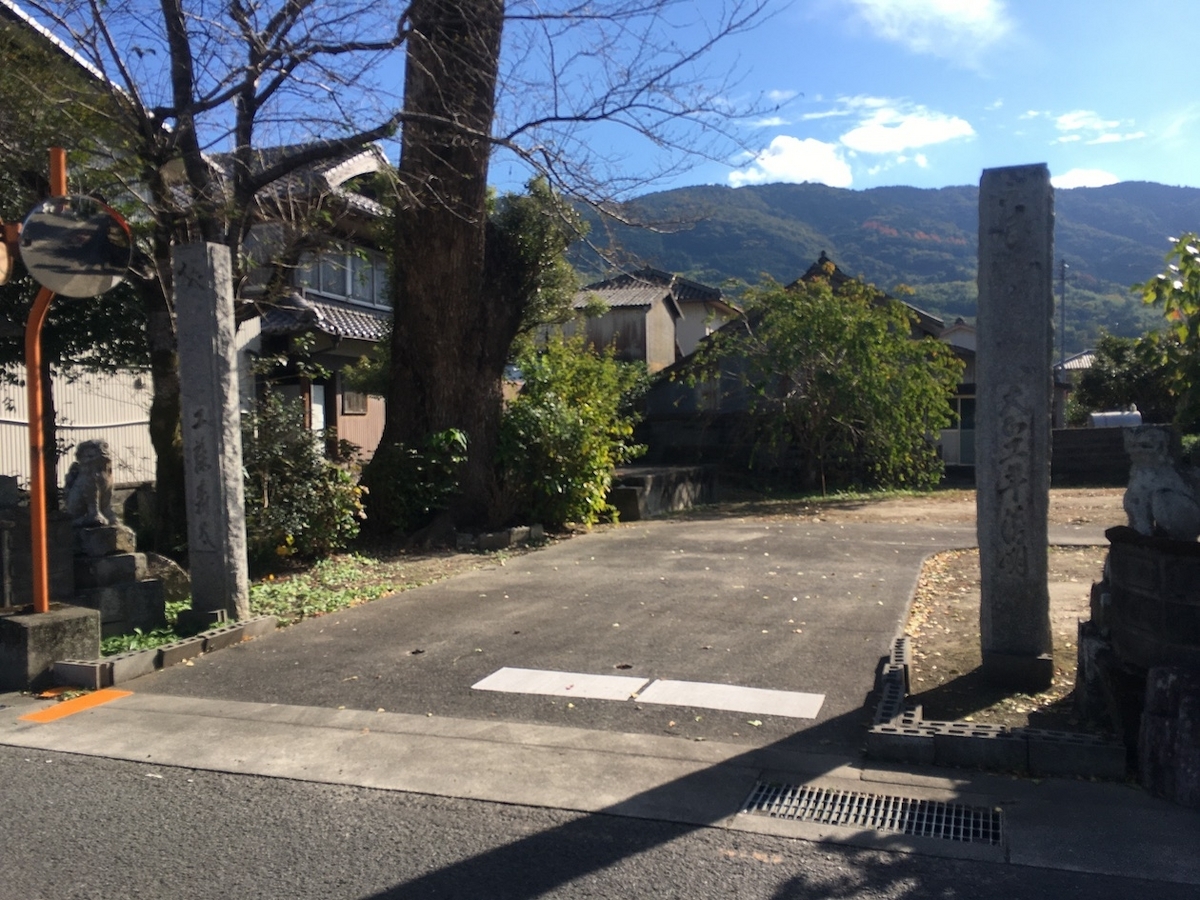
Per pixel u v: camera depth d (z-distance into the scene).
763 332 20.61
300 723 5.58
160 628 7.83
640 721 5.48
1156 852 3.83
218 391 7.61
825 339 19.69
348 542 11.73
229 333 7.73
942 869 3.77
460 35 11.31
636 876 3.76
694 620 7.78
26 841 4.15
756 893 3.62
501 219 13.57
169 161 9.69
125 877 3.83
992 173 5.71
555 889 3.67
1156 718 4.35
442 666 6.64
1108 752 4.52
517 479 12.87
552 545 12.11
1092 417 26.58
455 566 10.55
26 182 9.61
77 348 11.49
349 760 5.00
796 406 19.91
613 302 31.58
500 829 4.18
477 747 5.14
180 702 6.00
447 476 12.30
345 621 8.02
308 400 16.70
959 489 21.66
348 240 14.55
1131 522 4.81
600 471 13.35
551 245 13.42
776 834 4.09
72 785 4.75
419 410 12.63
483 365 12.78
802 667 6.43
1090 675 5.12
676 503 17.09
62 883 3.78
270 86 9.70
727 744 5.10
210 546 7.65
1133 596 4.70
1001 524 5.85
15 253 8.50
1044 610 5.83
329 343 17.27
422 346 12.55
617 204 10.53
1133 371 31.16
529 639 7.30
